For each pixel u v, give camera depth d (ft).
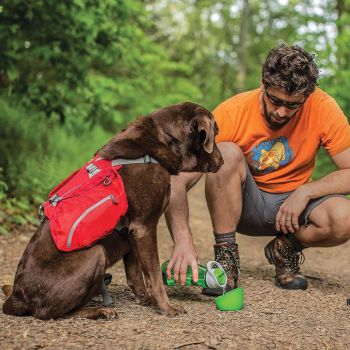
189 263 10.92
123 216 10.36
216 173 12.10
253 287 12.96
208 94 73.31
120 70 31.99
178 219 11.29
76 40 22.61
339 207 12.02
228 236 12.44
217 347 8.73
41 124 33.09
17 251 16.98
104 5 22.56
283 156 12.53
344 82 29.84
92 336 9.01
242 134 12.42
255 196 12.88
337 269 16.62
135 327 9.53
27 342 8.68
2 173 23.25
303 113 12.26
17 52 22.25
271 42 83.82
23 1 20.65
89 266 9.71
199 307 11.04
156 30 53.72
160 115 10.87
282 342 9.22
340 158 12.27
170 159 10.54
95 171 10.19
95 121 25.62
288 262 12.98
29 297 9.77
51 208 10.02
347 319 10.77
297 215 12.22
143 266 10.41
